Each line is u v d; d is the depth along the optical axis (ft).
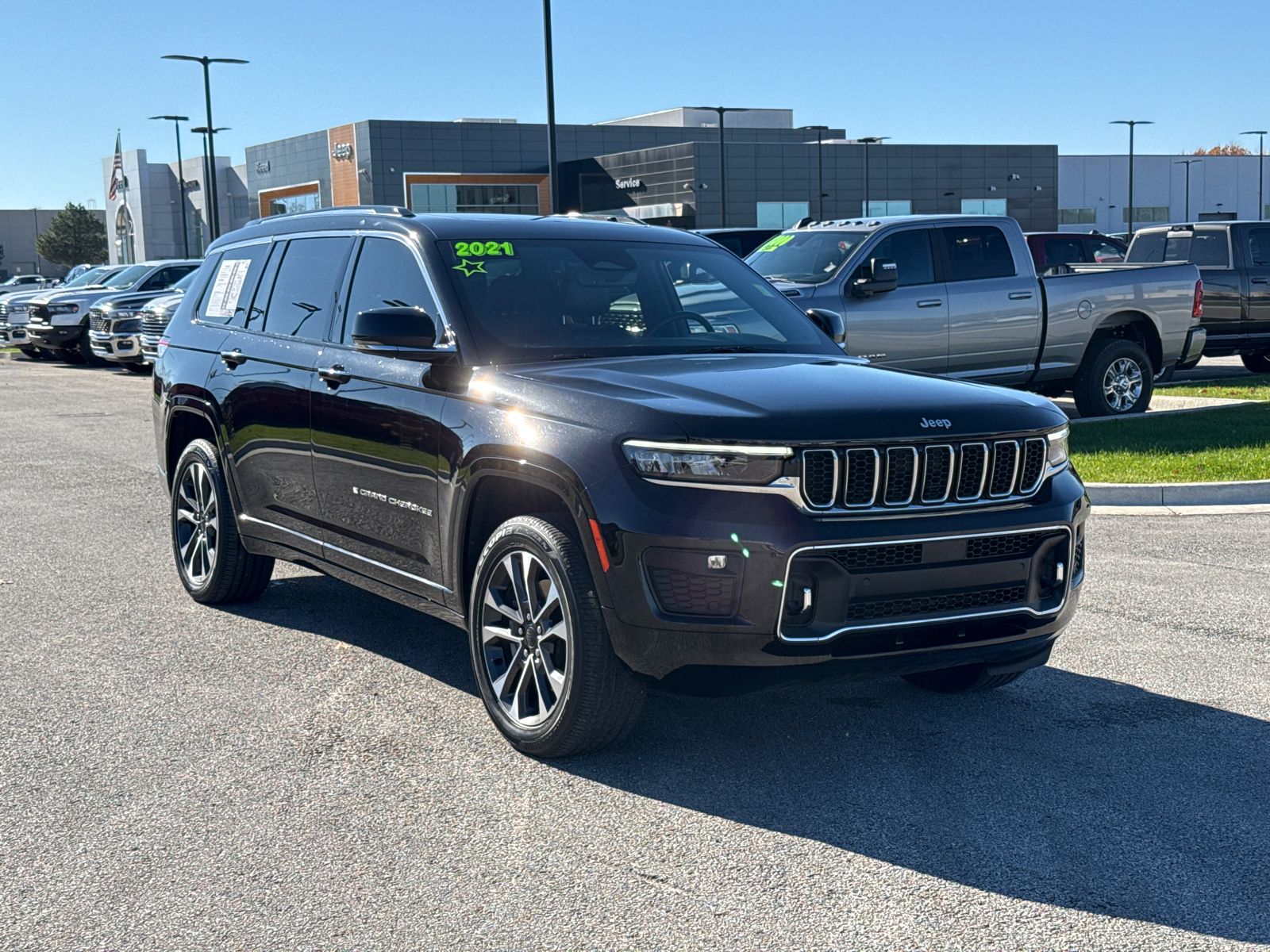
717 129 268.62
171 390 21.45
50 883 11.32
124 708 16.05
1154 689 16.65
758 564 12.35
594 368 14.96
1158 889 11.10
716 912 10.72
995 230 39.83
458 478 14.74
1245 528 26.50
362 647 18.80
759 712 15.84
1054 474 14.01
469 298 15.99
